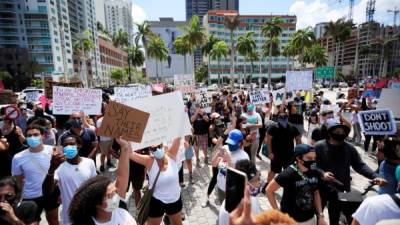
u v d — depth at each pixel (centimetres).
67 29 8438
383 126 381
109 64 10775
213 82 8869
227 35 9075
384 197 193
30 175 317
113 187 191
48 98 852
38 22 7250
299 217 262
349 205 305
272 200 271
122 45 6250
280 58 9700
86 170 307
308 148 260
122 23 14538
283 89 828
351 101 891
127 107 245
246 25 9225
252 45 5472
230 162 348
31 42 7294
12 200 217
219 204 481
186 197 514
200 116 703
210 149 832
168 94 328
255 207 225
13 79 6681
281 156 467
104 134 238
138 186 435
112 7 14100
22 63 7212
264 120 806
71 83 901
